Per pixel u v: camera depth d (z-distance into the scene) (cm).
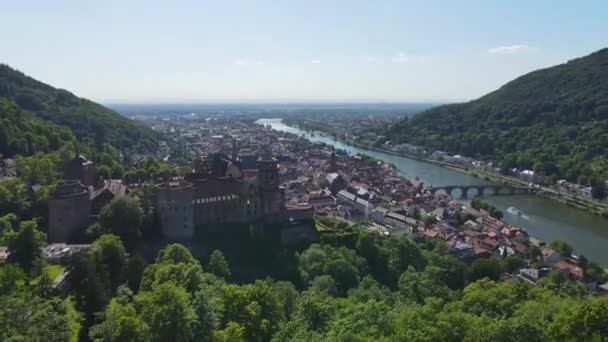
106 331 9756
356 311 11656
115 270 15375
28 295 10369
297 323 11519
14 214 19388
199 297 10606
